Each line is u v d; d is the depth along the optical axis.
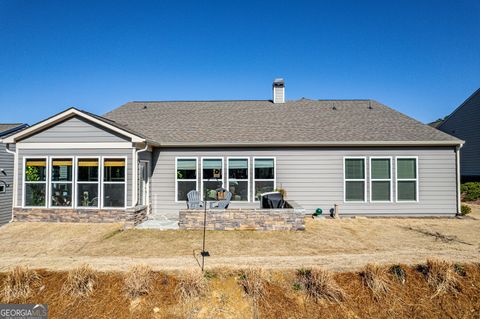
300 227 9.62
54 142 10.70
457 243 8.28
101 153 10.59
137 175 10.88
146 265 6.17
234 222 9.58
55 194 10.64
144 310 5.38
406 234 9.27
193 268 6.24
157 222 10.49
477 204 16.25
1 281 5.98
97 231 9.41
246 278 5.90
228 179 12.31
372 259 6.90
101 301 5.56
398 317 5.43
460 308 5.61
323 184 12.19
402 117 14.14
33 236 8.95
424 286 6.00
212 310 5.42
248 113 15.13
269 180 12.26
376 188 12.14
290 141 11.90
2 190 14.52
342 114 14.70
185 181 12.39
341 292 5.73
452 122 23.39
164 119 14.61
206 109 15.95
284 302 5.62
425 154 12.12
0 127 16.20
